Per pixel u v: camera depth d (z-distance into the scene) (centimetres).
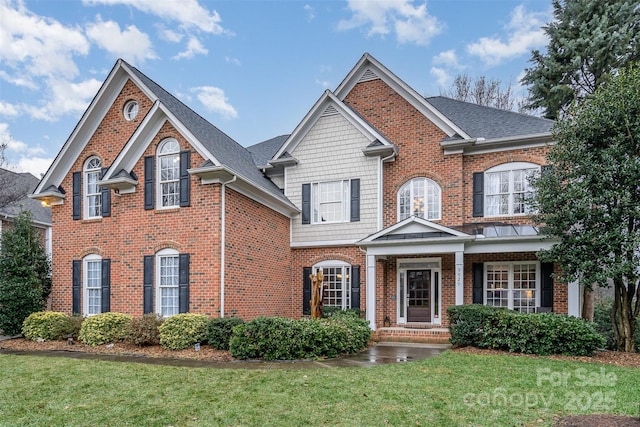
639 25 2041
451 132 1432
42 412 574
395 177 1503
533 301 1298
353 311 1346
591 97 1089
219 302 1138
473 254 1370
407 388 669
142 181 1277
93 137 1473
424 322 1409
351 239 1492
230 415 549
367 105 1582
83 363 891
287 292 1540
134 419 541
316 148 1575
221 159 1207
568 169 1078
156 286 1220
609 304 1691
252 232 1323
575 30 2181
